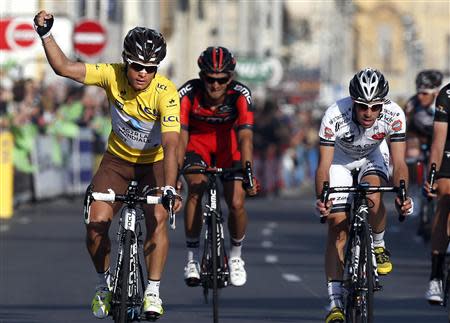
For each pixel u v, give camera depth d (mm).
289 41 166750
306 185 89750
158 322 24844
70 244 39406
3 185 49312
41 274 32094
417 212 49781
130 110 20891
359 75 21484
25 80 52375
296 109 104625
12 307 26609
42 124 56406
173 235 43625
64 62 20719
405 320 25516
